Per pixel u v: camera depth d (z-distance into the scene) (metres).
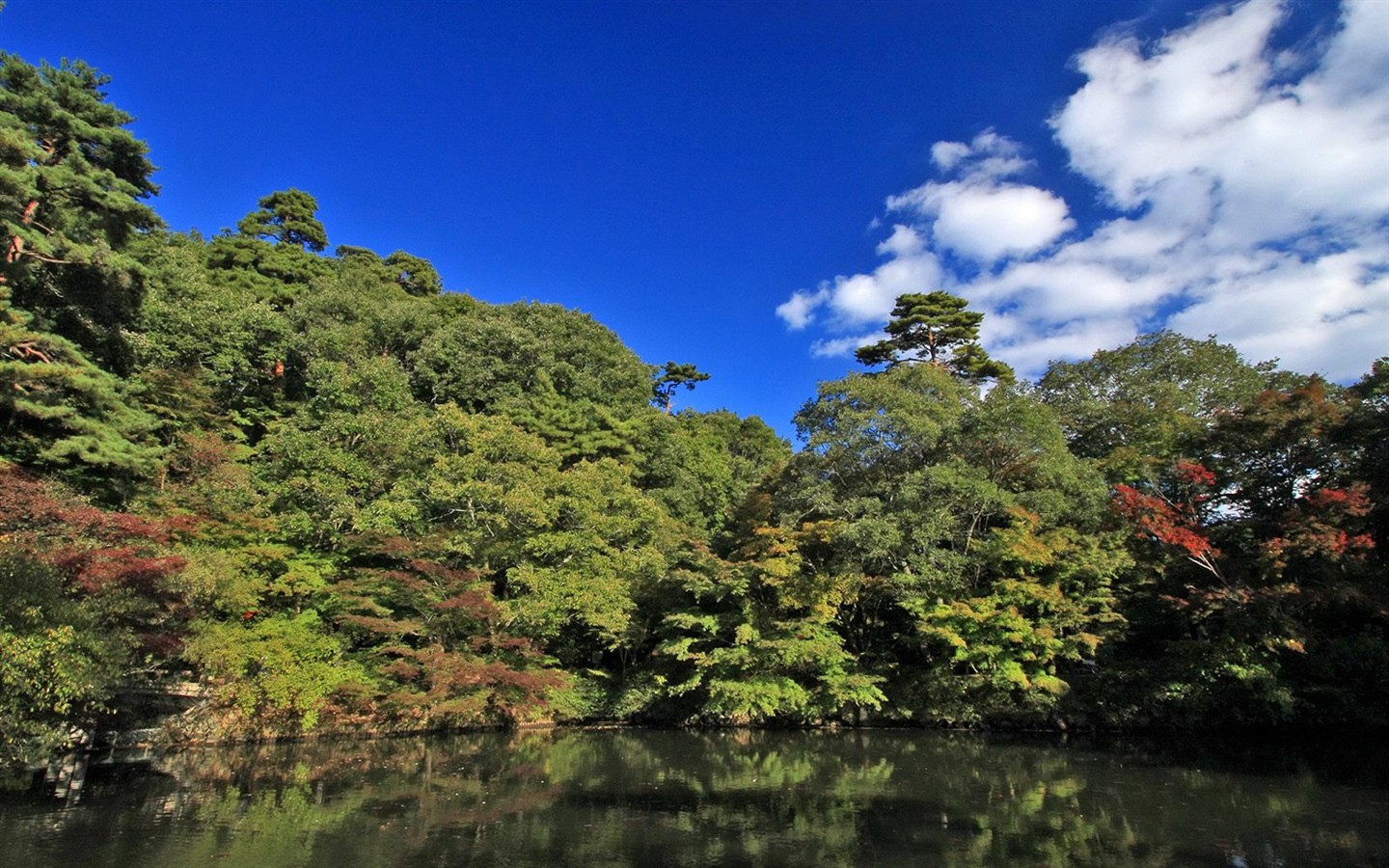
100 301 19.86
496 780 15.07
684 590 25.98
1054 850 10.23
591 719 26.34
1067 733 22.89
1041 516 22.12
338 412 25.47
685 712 26.09
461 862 9.49
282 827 10.93
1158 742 21.34
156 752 16.41
